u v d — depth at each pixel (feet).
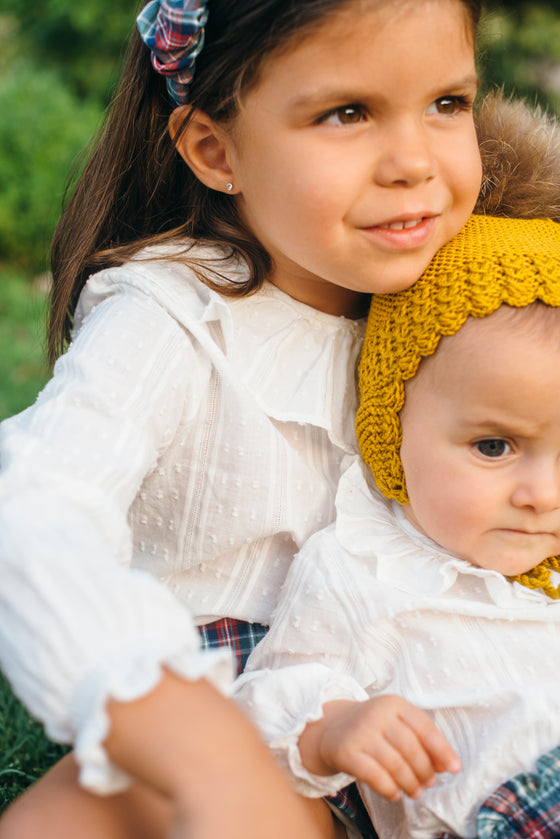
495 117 5.64
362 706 4.25
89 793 3.74
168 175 5.71
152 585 3.52
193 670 3.26
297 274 5.31
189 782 3.14
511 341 4.53
